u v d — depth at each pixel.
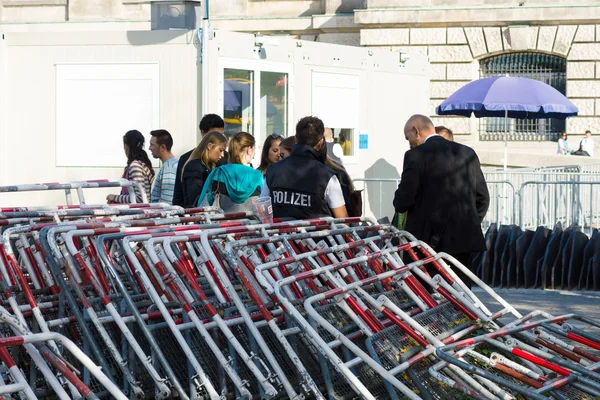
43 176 12.60
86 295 5.83
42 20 29.11
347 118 14.17
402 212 8.04
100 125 12.41
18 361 5.49
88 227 5.94
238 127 12.46
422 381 5.86
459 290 7.13
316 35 28.39
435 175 7.93
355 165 14.38
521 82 17.84
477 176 8.11
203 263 5.95
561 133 26.97
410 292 6.78
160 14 12.27
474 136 27.72
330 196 7.48
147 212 7.20
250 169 8.13
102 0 28.70
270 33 28.64
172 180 10.00
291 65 13.16
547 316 6.75
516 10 26.48
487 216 14.12
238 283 6.29
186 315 5.79
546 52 26.69
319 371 5.95
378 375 5.85
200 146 8.75
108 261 5.68
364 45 27.48
